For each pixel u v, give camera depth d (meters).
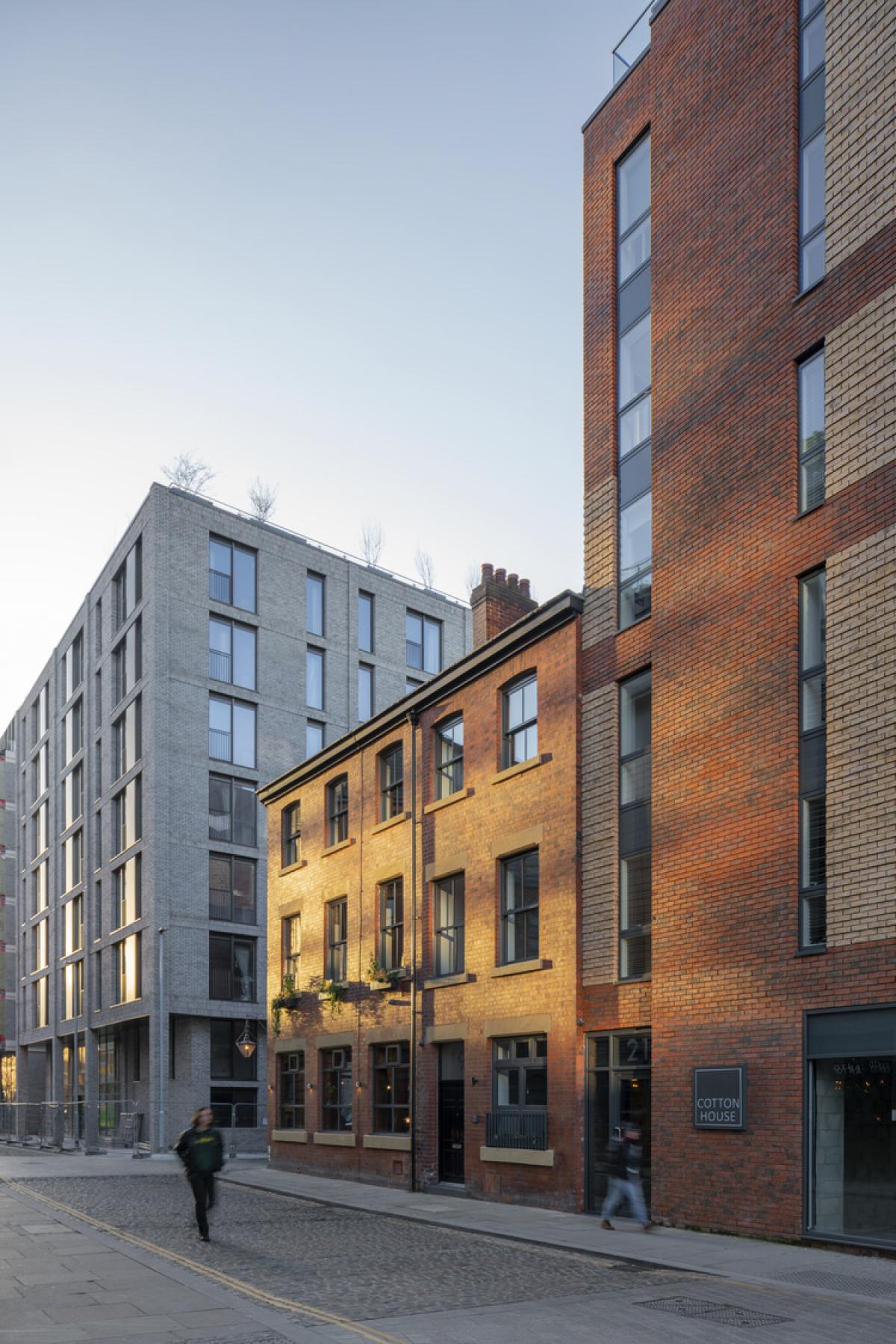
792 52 18.20
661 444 20.36
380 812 29.08
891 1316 11.30
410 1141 25.64
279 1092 33.22
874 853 15.22
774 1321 11.07
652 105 21.58
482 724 24.81
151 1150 41.78
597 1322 11.08
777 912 16.66
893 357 15.83
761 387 18.20
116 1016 46.66
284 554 49.66
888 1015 14.76
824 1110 15.65
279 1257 15.32
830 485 16.66
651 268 21.14
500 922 23.47
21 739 69.25
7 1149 50.44
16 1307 11.75
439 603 56.16
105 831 49.84
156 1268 14.14
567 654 22.20
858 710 15.76
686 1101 17.78
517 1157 21.59
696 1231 17.25
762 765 17.31
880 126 16.39
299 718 48.75
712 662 18.58
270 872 34.88
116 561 50.78
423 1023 25.72
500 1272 14.05
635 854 20.19
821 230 17.47
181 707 45.12
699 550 19.16
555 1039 21.14
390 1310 11.69
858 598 15.97
